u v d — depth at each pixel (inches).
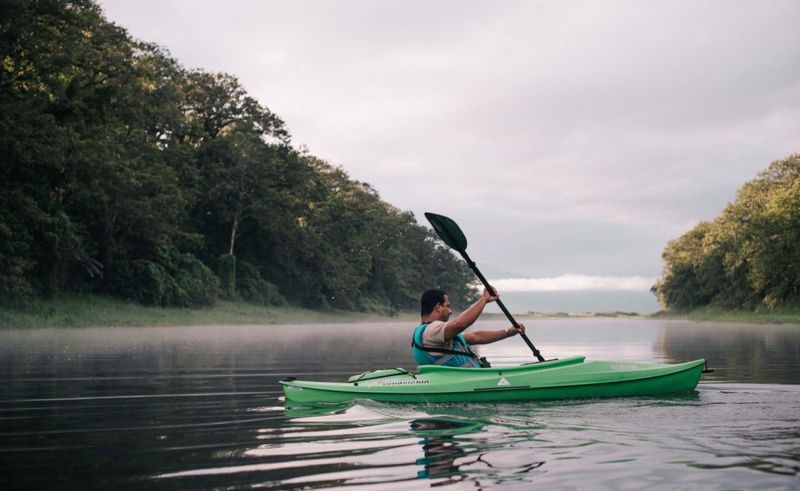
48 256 1147.9
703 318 2546.8
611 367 238.7
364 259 2743.6
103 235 1352.1
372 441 157.8
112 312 1259.8
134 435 170.7
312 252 2313.0
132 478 125.7
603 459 135.9
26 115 1042.7
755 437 157.9
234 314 1700.3
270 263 2236.7
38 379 313.7
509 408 208.1
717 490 112.9
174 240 1705.2
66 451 151.2
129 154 1353.3
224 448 152.5
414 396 224.1
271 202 1964.8
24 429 180.9
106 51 1233.4
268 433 170.7
